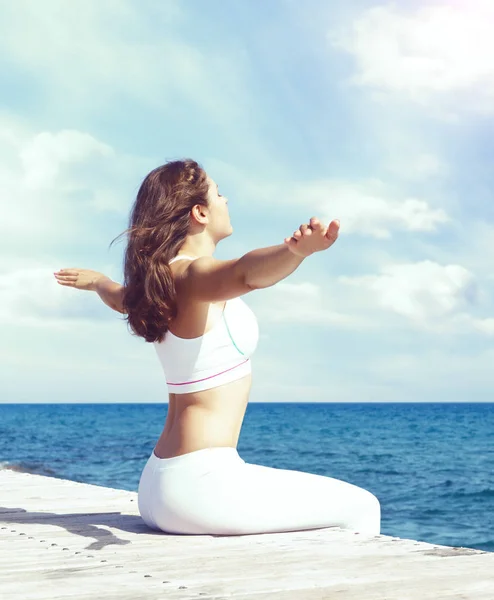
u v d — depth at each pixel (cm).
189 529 328
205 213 333
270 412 13350
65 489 527
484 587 229
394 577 243
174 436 329
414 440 4909
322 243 246
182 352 322
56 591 229
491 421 8612
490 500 1814
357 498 339
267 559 274
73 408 18762
